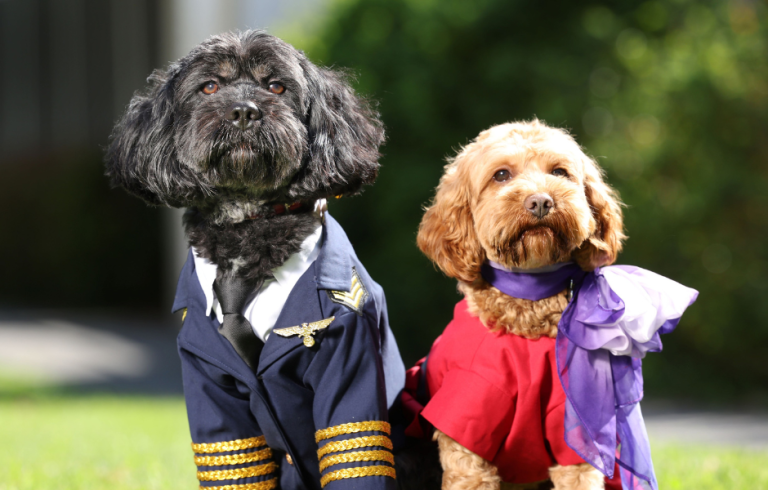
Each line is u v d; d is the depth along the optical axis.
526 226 3.03
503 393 2.98
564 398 3.03
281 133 2.77
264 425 2.87
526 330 3.08
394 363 3.24
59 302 17.78
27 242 18.39
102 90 17.41
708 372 9.34
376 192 9.40
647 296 3.02
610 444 2.96
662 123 9.21
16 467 5.01
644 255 9.13
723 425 7.65
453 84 9.18
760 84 9.34
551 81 8.92
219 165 2.78
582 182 3.27
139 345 13.20
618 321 2.97
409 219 9.24
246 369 2.80
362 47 9.35
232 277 2.82
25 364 11.70
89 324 15.25
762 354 9.34
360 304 2.87
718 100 9.16
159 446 6.05
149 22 16.02
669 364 9.39
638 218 8.96
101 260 17.27
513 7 9.02
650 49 9.26
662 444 6.27
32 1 19.11
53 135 18.70
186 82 2.89
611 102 9.04
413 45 9.27
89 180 17.36
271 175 2.81
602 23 9.17
